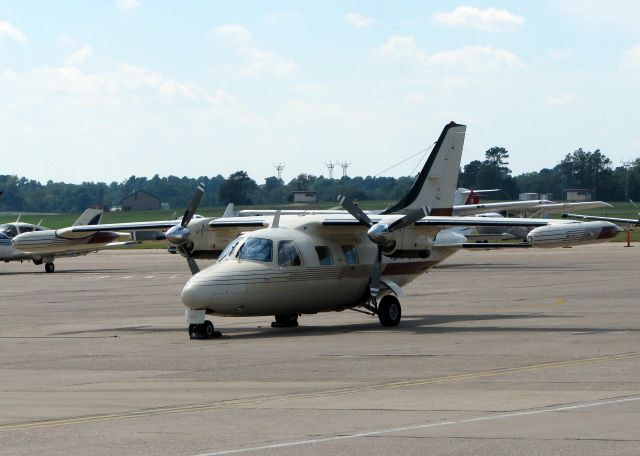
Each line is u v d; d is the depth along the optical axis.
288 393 22.55
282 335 35.94
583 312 43.09
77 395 23.00
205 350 31.59
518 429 17.75
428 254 39.88
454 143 51.25
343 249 38.72
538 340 32.34
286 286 36.41
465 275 71.62
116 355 30.91
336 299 38.81
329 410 20.17
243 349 31.58
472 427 18.03
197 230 39.97
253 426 18.67
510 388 22.45
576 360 27.14
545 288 58.03
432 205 50.88
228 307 35.12
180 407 21.02
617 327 36.41
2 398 22.72
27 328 40.69
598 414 18.95
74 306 51.34
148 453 16.66
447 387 22.83
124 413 20.44
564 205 112.94
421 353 29.41
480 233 112.38
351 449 16.55
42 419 19.94
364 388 23.00
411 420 18.88
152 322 42.44
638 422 18.16
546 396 21.20
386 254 38.78
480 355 28.64
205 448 16.91
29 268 93.44
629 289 56.16
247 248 36.25
